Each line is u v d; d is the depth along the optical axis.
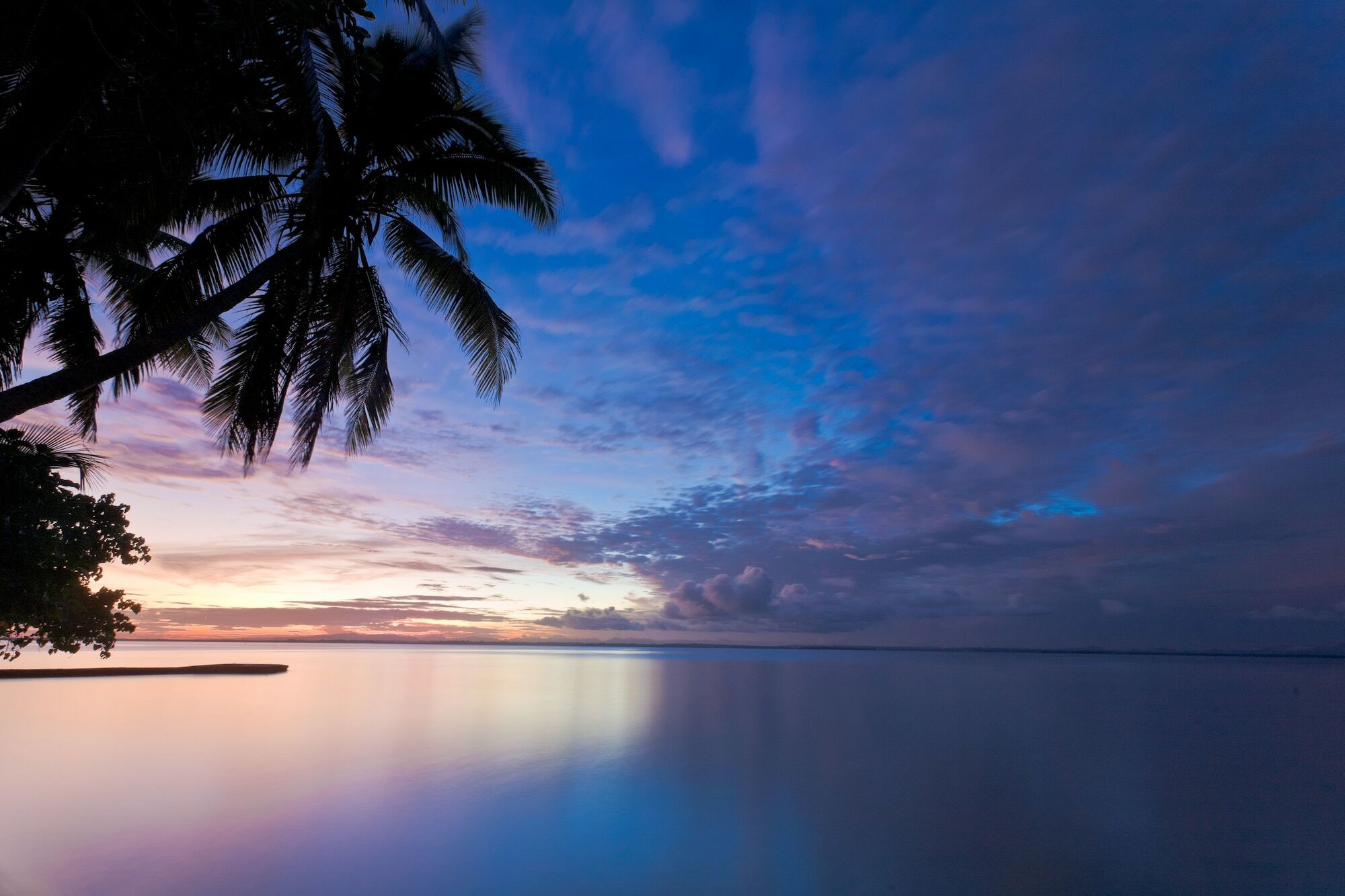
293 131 8.30
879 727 18.59
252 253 8.91
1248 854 8.51
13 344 7.87
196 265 8.36
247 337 8.09
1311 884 7.63
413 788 10.79
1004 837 8.97
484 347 10.24
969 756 14.36
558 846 8.22
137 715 18.48
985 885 7.45
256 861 7.48
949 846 8.60
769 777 12.00
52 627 7.06
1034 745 15.87
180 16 5.07
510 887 6.99
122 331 8.79
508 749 14.27
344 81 8.56
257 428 8.06
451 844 8.19
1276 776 12.94
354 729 16.67
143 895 6.51
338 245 8.91
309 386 8.56
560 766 12.59
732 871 7.59
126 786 10.66
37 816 9.02
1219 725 20.27
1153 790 11.67
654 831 8.85
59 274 8.20
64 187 7.73
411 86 8.59
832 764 13.22
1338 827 9.65
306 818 9.10
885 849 8.41
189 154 6.43
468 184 9.42
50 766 12.07
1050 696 29.72
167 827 8.61
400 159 9.16
